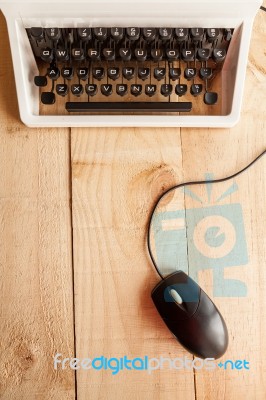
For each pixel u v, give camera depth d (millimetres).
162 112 655
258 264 635
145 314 623
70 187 648
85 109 637
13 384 608
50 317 621
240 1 589
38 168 650
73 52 616
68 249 635
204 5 595
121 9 600
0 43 673
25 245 635
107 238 637
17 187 646
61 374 611
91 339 618
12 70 667
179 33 616
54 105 665
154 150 656
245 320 624
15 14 602
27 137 655
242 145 659
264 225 644
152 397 610
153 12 604
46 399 606
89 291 626
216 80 669
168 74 662
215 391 612
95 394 609
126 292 627
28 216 641
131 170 652
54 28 614
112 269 631
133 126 652
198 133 661
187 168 653
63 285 627
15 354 613
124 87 629
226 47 651
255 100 668
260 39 678
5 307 623
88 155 653
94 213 642
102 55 642
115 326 620
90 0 587
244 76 628
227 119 639
